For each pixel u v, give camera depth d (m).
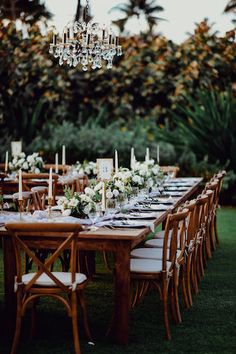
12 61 14.43
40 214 5.50
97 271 7.43
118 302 4.84
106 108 14.92
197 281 6.81
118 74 14.89
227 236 9.65
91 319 5.52
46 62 14.62
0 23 14.56
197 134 13.07
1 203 6.12
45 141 13.84
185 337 5.02
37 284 4.59
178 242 6.31
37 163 10.01
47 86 14.72
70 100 14.97
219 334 5.09
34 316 4.98
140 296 5.88
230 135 12.93
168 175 10.39
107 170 5.88
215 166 13.16
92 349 4.75
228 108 13.01
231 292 6.38
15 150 10.19
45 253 5.98
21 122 14.06
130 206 6.34
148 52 14.81
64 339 4.99
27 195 6.87
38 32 14.66
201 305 5.93
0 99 14.28
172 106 14.58
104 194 5.59
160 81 14.70
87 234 4.79
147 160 8.84
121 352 4.68
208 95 13.15
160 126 14.56
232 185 12.96
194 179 10.40
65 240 4.78
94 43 8.13
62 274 4.79
